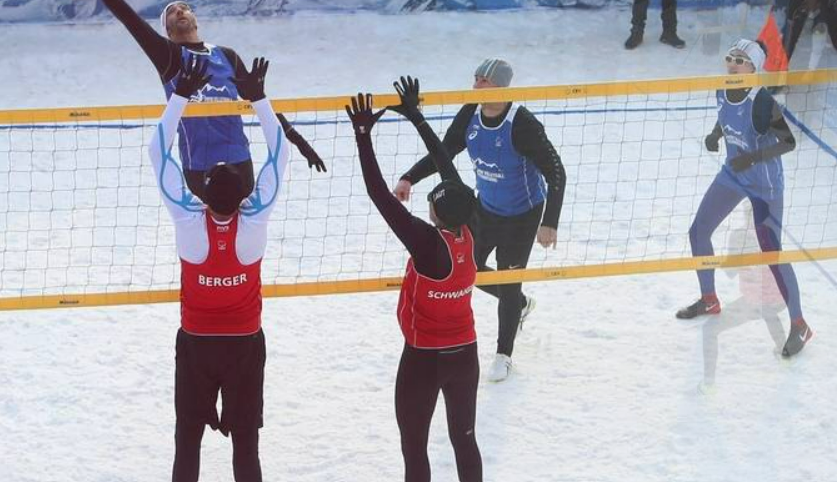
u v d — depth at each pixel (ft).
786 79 23.24
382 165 34.86
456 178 19.71
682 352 25.63
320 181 34.14
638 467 21.66
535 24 48.85
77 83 42.80
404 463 21.22
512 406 23.68
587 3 49.96
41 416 23.13
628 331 26.55
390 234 30.99
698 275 26.66
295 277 28.50
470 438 19.85
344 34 47.73
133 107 22.00
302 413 23.52
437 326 18.94
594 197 33.09
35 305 22.97
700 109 35.81
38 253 29.66
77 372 24.72
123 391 24.07
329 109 21.98
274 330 26.61
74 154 36.22
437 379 19.15
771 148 23.79
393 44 46.78
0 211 32.17
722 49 41.50
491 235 24.45
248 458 19.56
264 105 18.62
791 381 24.31
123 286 27.94
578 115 39.11
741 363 25.07
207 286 18.24
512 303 24.61
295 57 45.34
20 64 44.42
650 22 48.44
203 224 17.85
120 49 46.16
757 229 24.82
